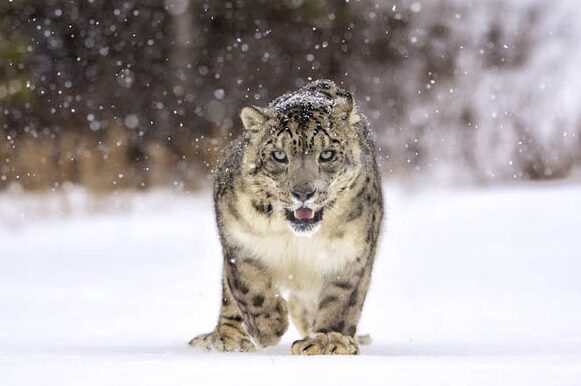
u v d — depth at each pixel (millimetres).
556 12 30688
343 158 8125
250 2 30469
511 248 17125
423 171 27438
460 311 11453
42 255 17859
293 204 7977
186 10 29922
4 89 27969
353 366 6316
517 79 28859
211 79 30016
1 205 23297
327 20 30344
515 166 27422
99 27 29891
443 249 17266
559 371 6062
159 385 5582
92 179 23672
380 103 29203
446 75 29172
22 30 29281
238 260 8312
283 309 8484
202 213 23344
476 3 30516
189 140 27625
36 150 24281
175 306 12039
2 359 6797
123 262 16766
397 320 10828
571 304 11812
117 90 29328
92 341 8977
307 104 8258
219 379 5777
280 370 6133
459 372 6027
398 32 30125
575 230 18672
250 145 8188
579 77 29031
